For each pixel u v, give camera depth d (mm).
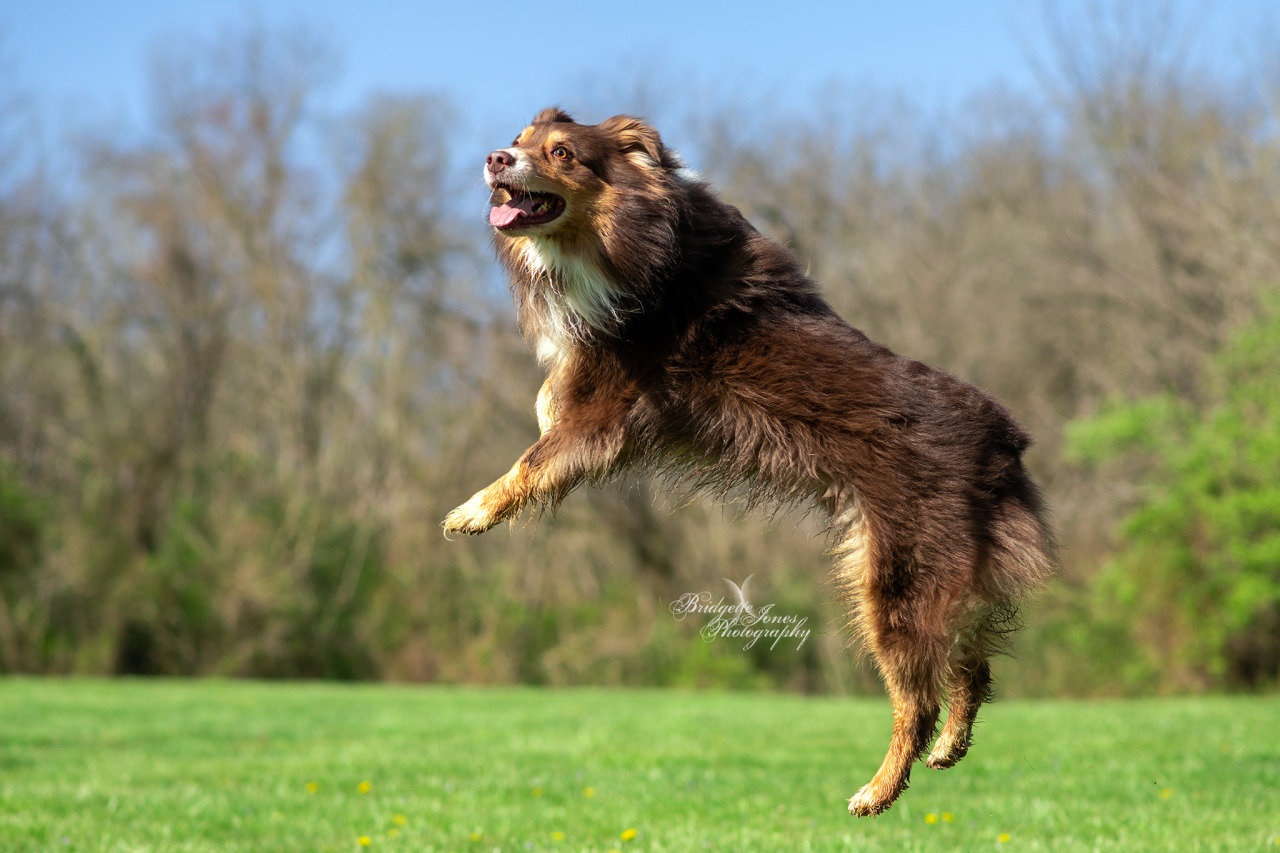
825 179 28953
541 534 27984
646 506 27562
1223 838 5996
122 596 24938
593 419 5141
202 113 28469
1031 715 13375
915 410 4996
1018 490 5242
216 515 26484
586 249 5137
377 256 29203
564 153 5086
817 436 4977
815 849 5945
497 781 8164
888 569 4926
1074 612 24078
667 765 9109
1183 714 13367
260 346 29078
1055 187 30047
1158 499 23562
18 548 24844
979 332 27406
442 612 27672
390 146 28781
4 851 5836
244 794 7605
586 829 6523
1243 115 26484
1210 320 26719
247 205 28766
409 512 28422
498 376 28469
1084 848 5863
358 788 7879
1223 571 22250
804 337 5035
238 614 25656
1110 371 27344
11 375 27562
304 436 28641
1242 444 22281
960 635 5055
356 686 21828
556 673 27016
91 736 11328
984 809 7035
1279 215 24859
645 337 5082
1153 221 27250
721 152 28922
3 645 24406
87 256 29062
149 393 28766
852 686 25562
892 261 28406
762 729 12016
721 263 5102
